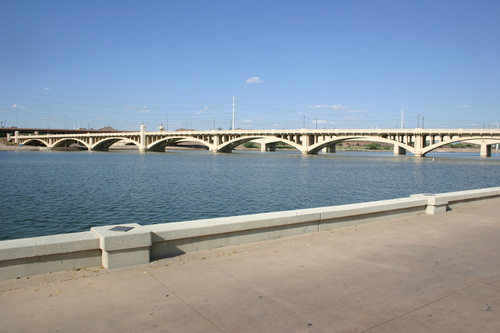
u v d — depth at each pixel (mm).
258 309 6746
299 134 145500
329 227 12641
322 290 7598
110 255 8586
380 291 7586
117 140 195375
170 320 6324
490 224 13828
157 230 9406
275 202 35031
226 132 156875
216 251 10078
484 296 7422
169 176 59812
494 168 89250
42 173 64000
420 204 15570
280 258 9578
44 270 8281
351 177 62125
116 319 6348
